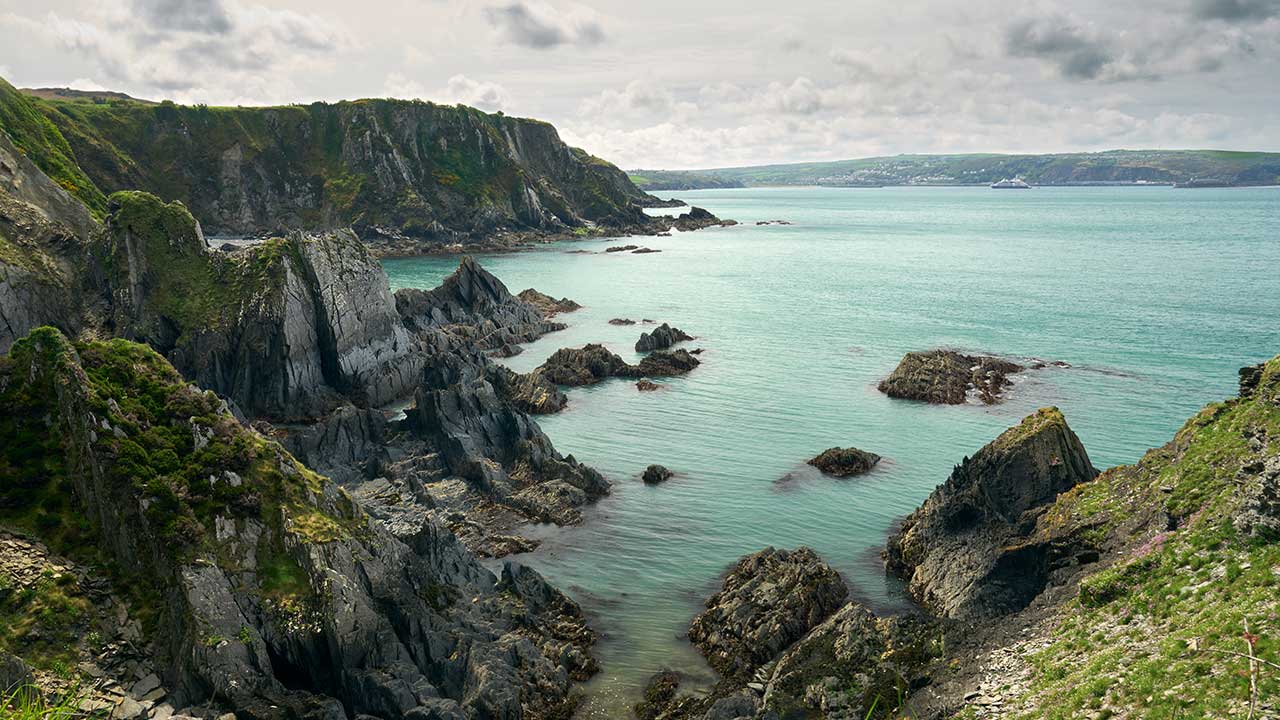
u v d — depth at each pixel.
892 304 156.12
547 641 45.53
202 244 95.75
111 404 44.88
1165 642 33.97
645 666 44.53
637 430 83.94
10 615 37.88
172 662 38.22
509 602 48.25
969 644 41.78
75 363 46.16
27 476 43.59
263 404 88.19
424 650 41.97
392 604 42.84
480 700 38.66
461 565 49.75
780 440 80.56
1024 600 46.25
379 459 69.38
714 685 42.75
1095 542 45.94
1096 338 123.44
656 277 196.12
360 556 43.84
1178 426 82.06
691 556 57.12
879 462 74.19
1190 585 37.41
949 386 95.19
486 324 125.75
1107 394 93.56
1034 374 102.88
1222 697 28.81
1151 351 114.38
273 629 40.06
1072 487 53.00
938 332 129.88
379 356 97.50
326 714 36.94
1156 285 173.25
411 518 60.00
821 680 40.34
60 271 90.06
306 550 42.22
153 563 41.16
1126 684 32.31
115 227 92.38
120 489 42.16
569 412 90.25
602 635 47.44
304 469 47.34
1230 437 44.94
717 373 106.25
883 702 38.31
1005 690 36.69
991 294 165.88
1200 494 43.00
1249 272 191.00
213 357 87.94
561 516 62.88
